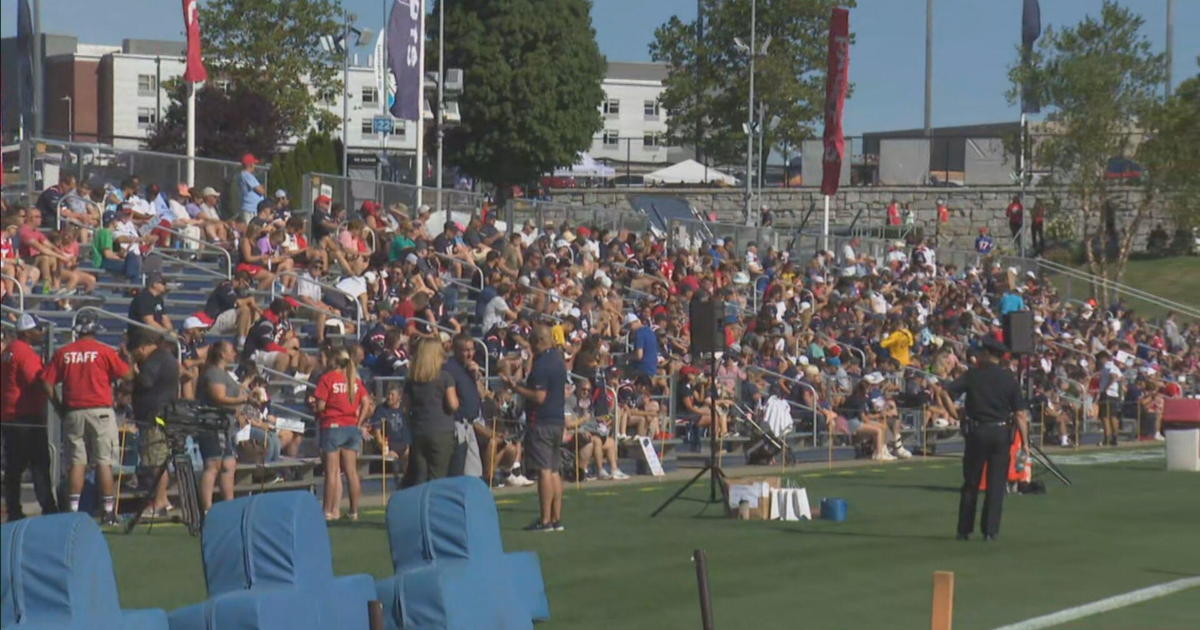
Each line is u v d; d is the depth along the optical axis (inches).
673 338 3863.2
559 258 4173.2
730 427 3668.8
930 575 1902.1
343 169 6801.2
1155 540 2290.8
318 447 2522.1
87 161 3614.7
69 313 2847.0
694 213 6156.5
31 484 2313.0
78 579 1152.2
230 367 2667.3
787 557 2033.7
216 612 1284.4
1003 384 2240.4
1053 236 7578.7
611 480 3097.9
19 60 4608.8
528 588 1537.9
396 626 1391.5
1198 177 7140.8
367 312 3358.8
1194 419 3646.7
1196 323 6939.0
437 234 4330.7
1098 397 4830.2
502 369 3137.3
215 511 1364.4
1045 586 1838.1
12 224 2979.8
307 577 1333.7
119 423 2359.7
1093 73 7081.7
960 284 5836.6
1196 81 7278.5
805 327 4357.8
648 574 1863.9
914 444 4114.2
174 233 3516.2
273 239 3427.7
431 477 2155.5
